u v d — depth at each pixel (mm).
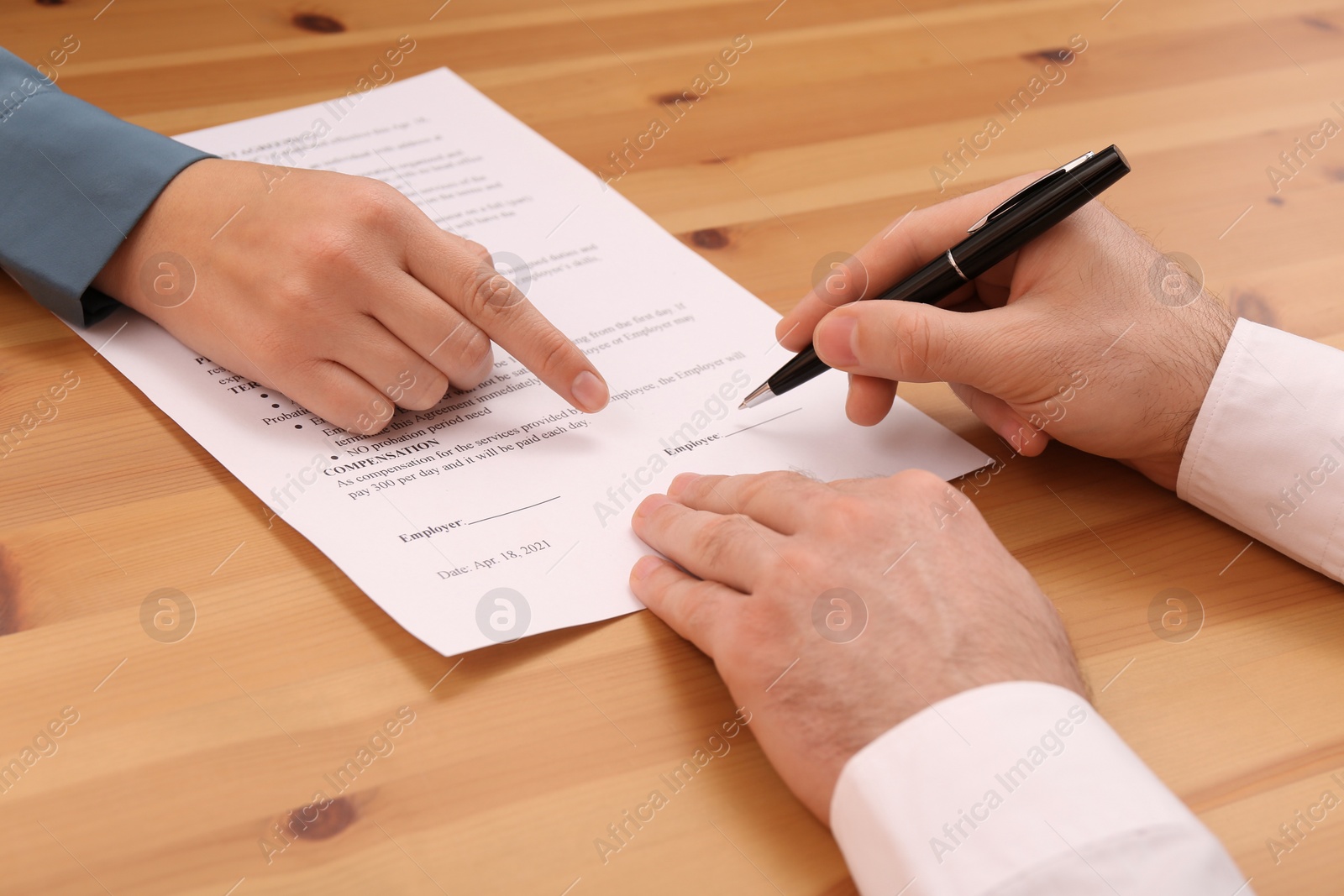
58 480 565
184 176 670
